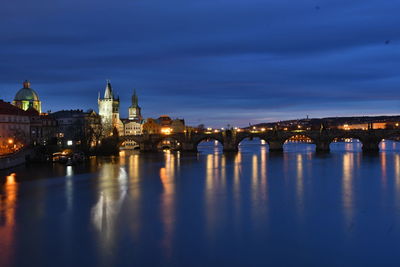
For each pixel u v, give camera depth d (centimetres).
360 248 4972
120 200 7675
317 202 7488
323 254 4791
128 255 4744
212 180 10556
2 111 19075
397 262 4559
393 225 5909
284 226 5869
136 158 19400
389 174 11594
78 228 5747
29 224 5956
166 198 7888
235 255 4753
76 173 12281
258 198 7888
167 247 4994
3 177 11150
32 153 16250
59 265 4472
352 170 12712
